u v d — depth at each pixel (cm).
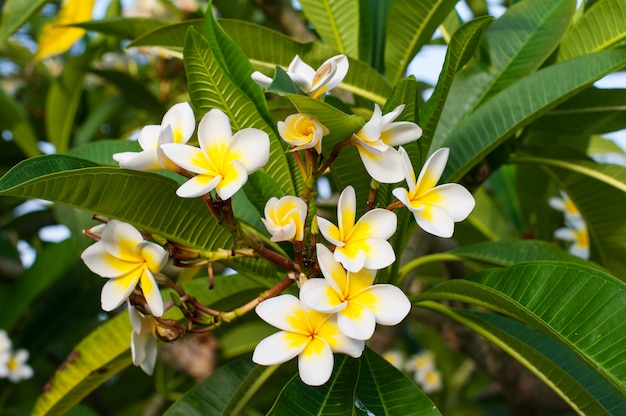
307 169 63
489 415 181
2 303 137
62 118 143
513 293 65
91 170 61
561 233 119
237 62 69
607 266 106
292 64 65
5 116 136
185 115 63
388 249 58
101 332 85
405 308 57
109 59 171
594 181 97
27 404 142
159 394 136
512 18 93
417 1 87
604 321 60
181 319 82
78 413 119
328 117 59
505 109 80
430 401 63
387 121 60
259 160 59
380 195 67
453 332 126
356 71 88
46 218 158
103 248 62
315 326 58
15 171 61
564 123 98
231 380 79
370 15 96
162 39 92
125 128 169
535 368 75
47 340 135
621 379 58
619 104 94
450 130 89
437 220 58
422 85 145
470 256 85
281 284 65
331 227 58
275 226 60
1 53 180
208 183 58
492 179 131
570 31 90
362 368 67
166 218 67
